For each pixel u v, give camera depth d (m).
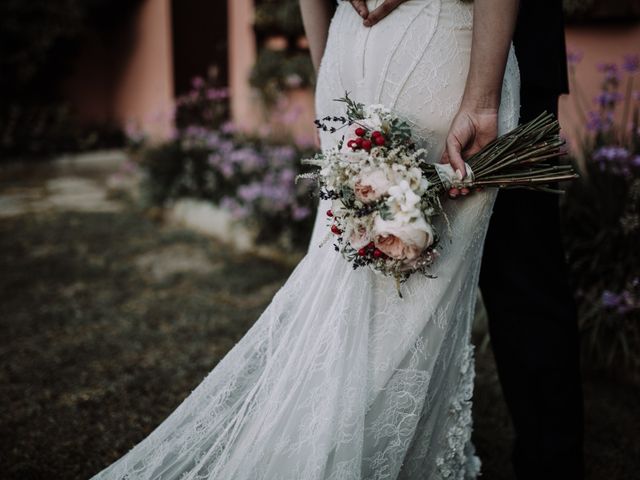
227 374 1.54
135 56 10.71
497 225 1.61
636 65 2.77
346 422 1.38
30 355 2.90
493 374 2.59
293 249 4.25
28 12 10.45
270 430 1.41
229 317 3.33
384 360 1.44
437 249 1.43
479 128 1.40
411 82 1.46
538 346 1.62
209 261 4.36
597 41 3.49
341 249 1.43
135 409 2.40
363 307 1.43
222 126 5.82
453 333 1.50
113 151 11.12
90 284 3.94
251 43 6.68
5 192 7.13
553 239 1.63
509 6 1.34
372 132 1.35
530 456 1.67
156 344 3.02
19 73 10.55
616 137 2.85
